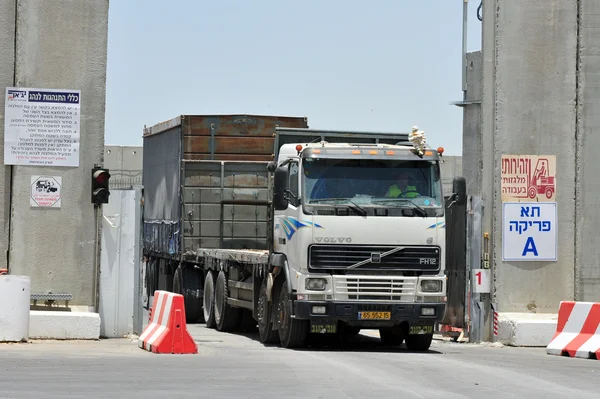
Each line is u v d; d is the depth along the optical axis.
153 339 35.88
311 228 37.81
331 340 45.97
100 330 41.69
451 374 28.95
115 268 42.06
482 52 46.00
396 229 38.31
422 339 40.25
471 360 34.41
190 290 55.72
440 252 38.78
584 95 46.00
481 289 45.41
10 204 41.31
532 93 45.94
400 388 25.33
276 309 41.06
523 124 45.91
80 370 28.34
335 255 37.97
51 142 41.34
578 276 46.03
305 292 37.81
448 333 48.47
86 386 24.69
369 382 26.61
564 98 46.09
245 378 27.09
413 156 39.03
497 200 45.62
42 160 41.31
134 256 42.28
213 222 55.62
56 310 41.28
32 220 41.31
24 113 41.09
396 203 38.50
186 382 25.94
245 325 49.47
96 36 41.59
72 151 41.47
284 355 35.50
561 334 39.19
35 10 41.09
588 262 46.06
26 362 30.30
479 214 45.66
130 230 42.28
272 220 41.38
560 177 46.12
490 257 45.69
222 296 49.50
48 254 41.41
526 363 33.75
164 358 32.94
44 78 41.25
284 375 28.05
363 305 37.97
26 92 41.06
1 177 41.16
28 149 41.22
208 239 55.50
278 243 40.44
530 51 45.94
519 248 45.75
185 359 32.62
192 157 55.84
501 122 45.75
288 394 23.86
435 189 39.03
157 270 64.12
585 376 29.34
